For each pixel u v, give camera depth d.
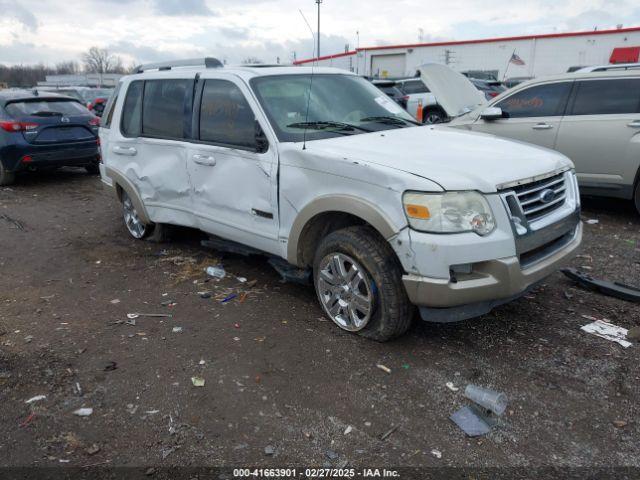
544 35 29.97
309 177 3.63
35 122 8.86
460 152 3.64
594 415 2.82
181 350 3.56
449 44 32.34
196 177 4.66
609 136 6.32
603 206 7.14
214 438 2.71
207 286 4.68
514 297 3.32
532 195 3.41
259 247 4.26
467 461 2.53
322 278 3.78
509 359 3.38
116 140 5.65
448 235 3.04
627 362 3.30
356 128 4.25
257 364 3.37
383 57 34.62
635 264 5.01
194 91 4.67
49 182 9.80
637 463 2.48
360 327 3.59
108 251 5.75
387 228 3.19
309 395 3.04
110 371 3.32
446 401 2.97
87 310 4.25
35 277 5.05
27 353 3.54
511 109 7.13
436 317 3.28
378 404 2.96
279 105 4.14
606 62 28.92
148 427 2.80
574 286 4.50
